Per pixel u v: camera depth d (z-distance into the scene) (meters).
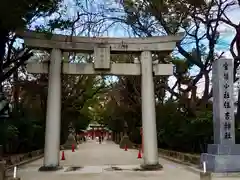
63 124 50.91
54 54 20.25
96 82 50.50
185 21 27.38
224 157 17.30
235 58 26.61
